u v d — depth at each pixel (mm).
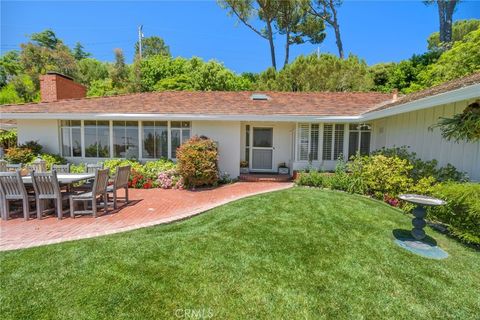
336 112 10750
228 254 3982
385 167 7480
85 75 32125
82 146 11281
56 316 2605
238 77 25531
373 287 3271
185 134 11320
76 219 5855
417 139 8172
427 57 19719
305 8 22438
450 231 4984
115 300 2846
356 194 8086
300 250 4184
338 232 4934
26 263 3588
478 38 14375
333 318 2723
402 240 4652
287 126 12547
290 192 8070
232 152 11344
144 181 9906
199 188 9727
